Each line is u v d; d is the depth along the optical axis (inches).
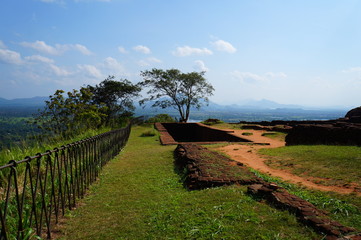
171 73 1540.4
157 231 141.4
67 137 407.8
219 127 1019.3
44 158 247.6
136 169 314.8
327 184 205.2
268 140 608.7
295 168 265.6
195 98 1581.0
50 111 473.7
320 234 120.2
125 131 599.8
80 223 162.6
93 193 226.8
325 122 831.7
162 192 221.8
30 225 131.7
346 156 277.4
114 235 142.1
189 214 159.0
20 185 188.2
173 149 452.4
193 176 241.3
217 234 127.9
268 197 172.7
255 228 130.6
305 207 147.6
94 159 269.4
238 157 356.2
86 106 577.6
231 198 181.0
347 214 142.9
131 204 193.5
